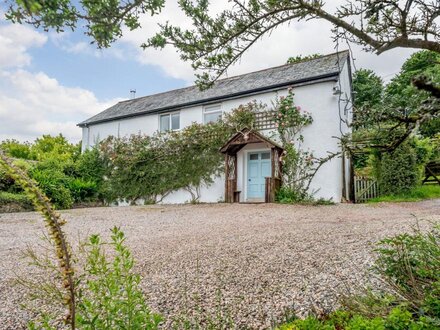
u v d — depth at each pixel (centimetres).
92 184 1293
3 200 959
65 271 96
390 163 936
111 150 1386
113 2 110
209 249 391
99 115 1627
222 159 1099
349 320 160
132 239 498
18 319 221
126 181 1318
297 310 207
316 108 950
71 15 103
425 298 151
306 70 1048
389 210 692
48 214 92
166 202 1216
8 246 473
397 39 145
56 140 2409
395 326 135
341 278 256
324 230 468
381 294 186
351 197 952
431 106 96
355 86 1495
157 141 1275
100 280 132
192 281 279
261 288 252
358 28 151
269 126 1032
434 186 1092
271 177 950
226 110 1145
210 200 1116
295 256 333
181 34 174
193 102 1208
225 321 195
